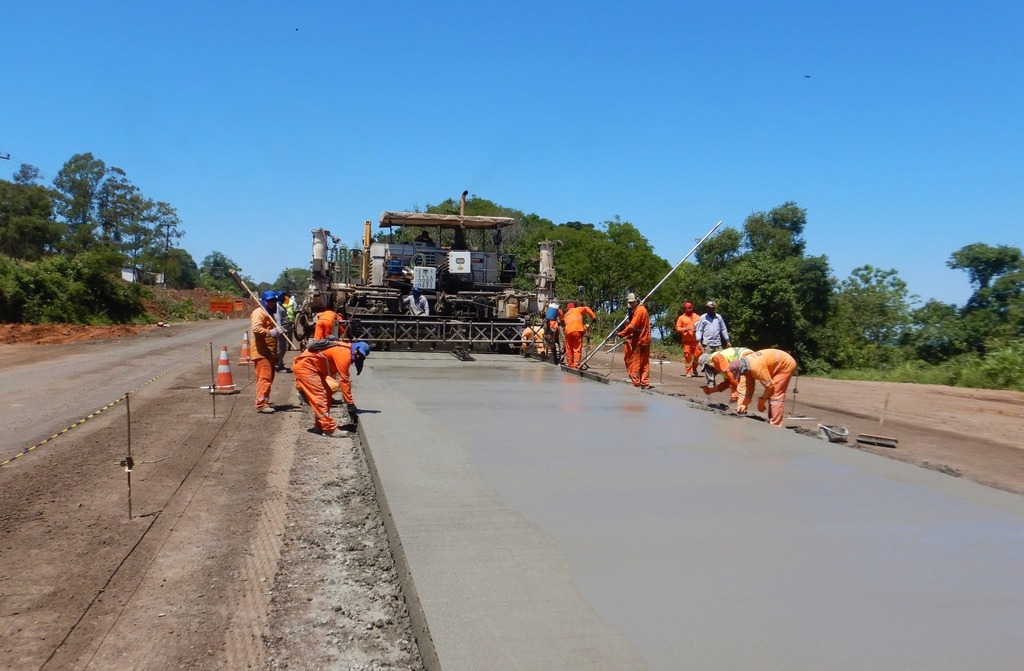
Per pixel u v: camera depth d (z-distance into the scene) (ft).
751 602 11.94
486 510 16.40
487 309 59.41
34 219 188.55
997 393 50.55
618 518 16.01
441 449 22.31
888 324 131.44
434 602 11.71
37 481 20.49
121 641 11.66
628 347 43.73
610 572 13.03
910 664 10.11
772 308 108.88
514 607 11.59
